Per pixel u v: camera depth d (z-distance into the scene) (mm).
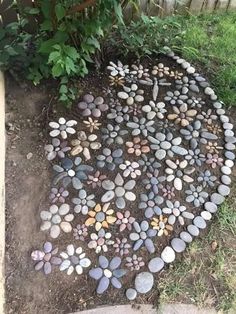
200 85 2391
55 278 1794
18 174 2049
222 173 2105
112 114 2248
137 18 2555
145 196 2010
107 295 1762
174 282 1798
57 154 2109
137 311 1728
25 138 2160
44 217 1933
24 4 2201
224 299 1771
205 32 2656
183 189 2045
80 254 1852
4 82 2314
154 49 2479
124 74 2395
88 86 2336
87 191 2012
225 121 2268
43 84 2324
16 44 2203
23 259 1832
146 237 1903
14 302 1734
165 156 2131
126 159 2113
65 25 2045
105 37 2344
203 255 1876
